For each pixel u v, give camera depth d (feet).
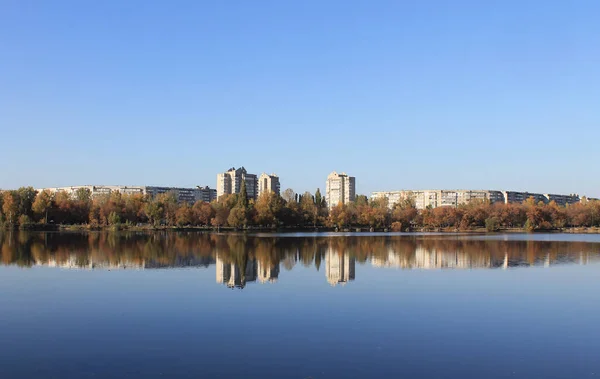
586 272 188.34
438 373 74.90
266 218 576.20
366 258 238.89
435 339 92.63
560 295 138.21
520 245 337.52
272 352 84.07
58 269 187.42
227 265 204.13
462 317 110.42
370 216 635.66
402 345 88.53
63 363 78.48
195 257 236.84
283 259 231.09
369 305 122.11
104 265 201.46
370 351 84.99
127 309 116.16
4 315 109.91
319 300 127.75
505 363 79.77
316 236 461.37
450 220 653.71
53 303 122.72
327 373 74.38
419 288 147.74
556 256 254.27
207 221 586.86
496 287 150.82
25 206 533.14
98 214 563.48
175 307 118.32
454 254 263.70
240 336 93.61
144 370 75.36
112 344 88.38
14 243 316.40
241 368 76.28
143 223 613.93
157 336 93.40
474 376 73.92
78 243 322.14
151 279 162.71
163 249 282.15
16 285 149.48
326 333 95.96
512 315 112.78
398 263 217.36
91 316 108.99
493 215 650.84
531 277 173.88
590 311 117.50
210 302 124.47
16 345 87.76
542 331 99.30
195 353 83.41
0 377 72.49
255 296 132.87
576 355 84.17
